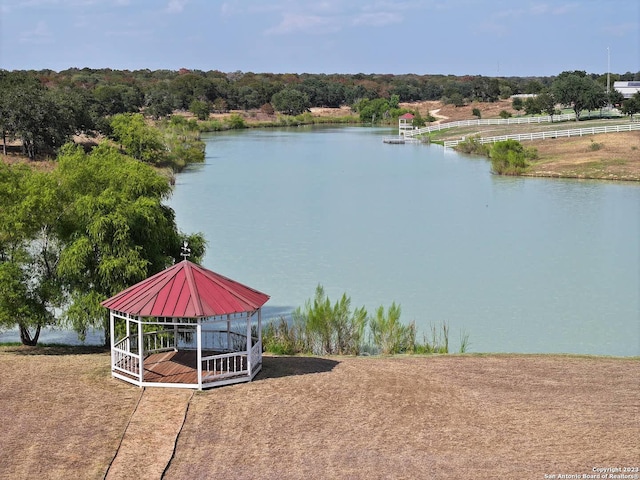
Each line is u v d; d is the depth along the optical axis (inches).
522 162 3587.6
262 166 4008.4
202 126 6624.0
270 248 2060.8
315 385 940.6
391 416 847.7
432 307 1534.2
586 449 770.2
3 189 1207.6
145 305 917.2
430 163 4119.1
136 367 978.7
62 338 1344.7
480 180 3425.2
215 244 2106.3
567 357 1101.1
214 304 922.7
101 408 860.0
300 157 4468.5
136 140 3609.7
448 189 3171.8
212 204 2785.4
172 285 944.3
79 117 3796.8
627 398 909.2
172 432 800.9
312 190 3161.9
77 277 1190.3
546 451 766.5
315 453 759.7
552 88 5733.3
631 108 5226.4
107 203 1173.7
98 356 1100.5
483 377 987.3
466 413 858.1
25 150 3476.9
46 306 1336.1
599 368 1037.2
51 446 764.6
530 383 964.0
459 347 1289.4
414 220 2496.3
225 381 934.4
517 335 1358.3
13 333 1371.8
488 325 1416.1
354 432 806.5
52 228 1244.5
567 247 2080.5
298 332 1240.2
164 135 4328.3
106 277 1161.4
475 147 4537.4
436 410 866.1
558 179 3395.7
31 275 1251.8
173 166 3786.9
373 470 726.5
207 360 990.4
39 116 3383.4
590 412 863.1
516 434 804.0
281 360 1061.1
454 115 7185.0
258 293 989.2
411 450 767.1
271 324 1269.7
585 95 5300.2
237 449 767.1
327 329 1204.5
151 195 1310.3
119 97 6220.5
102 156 1369.3
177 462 739.4
